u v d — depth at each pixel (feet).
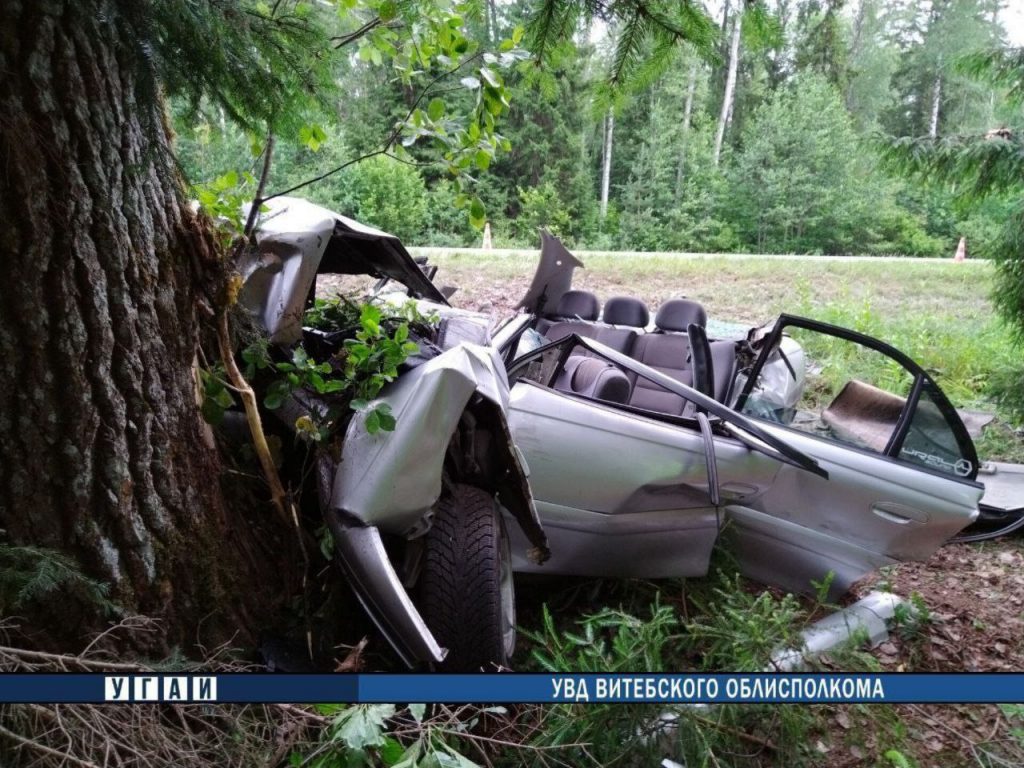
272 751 5.51
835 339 14.26
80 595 5.28
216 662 6.01
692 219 77.56
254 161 10.63
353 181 47.85
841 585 10.60
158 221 5.86
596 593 10.20
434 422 6.97
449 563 7.36
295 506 7.54
